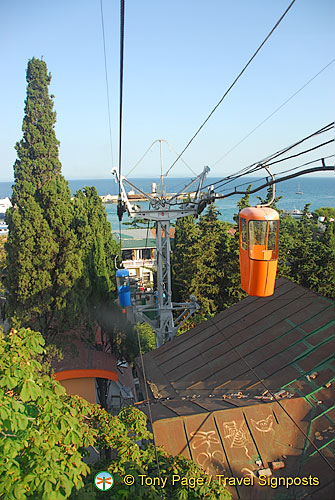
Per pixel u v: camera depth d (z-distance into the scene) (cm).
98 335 2648
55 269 1934
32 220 1848
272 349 1192
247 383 1058
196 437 843
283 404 898
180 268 2906
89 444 701
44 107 2061
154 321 1780
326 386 924
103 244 2506
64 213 1922
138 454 761
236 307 1573
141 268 3941
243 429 854
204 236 2702
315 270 2578
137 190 1631
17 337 721
